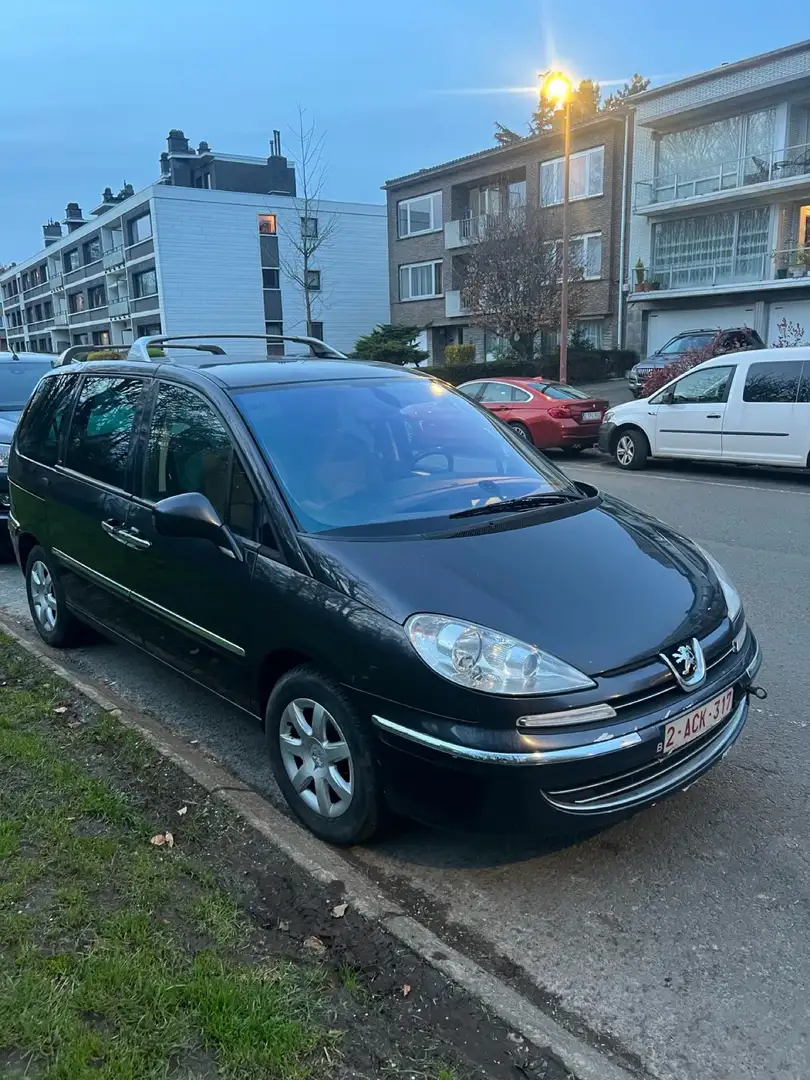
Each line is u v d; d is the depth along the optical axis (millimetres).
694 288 26500
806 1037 2287
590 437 14766
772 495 10477
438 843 3205
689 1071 2188
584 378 28141
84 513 4484
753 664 3188
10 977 2250
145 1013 2150
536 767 2568
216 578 3432
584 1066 2113
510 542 3184
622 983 2504
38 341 77125
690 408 12328
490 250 27219
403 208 37531
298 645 3041
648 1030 2326
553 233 29812
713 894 2893
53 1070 1961
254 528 3311
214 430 3654
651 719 2697
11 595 6793
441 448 3916
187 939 2482
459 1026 2236
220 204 43719
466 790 2646
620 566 3160
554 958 2611
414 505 3461
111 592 4355
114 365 4672
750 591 6328
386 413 3951
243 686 3455
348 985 2348
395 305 38844
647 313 29062
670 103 26812
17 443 5547
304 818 3201
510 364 28203
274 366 4164
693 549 3629
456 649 2664
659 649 2805
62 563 4875
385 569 2941
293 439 3559
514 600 2834
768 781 3602
